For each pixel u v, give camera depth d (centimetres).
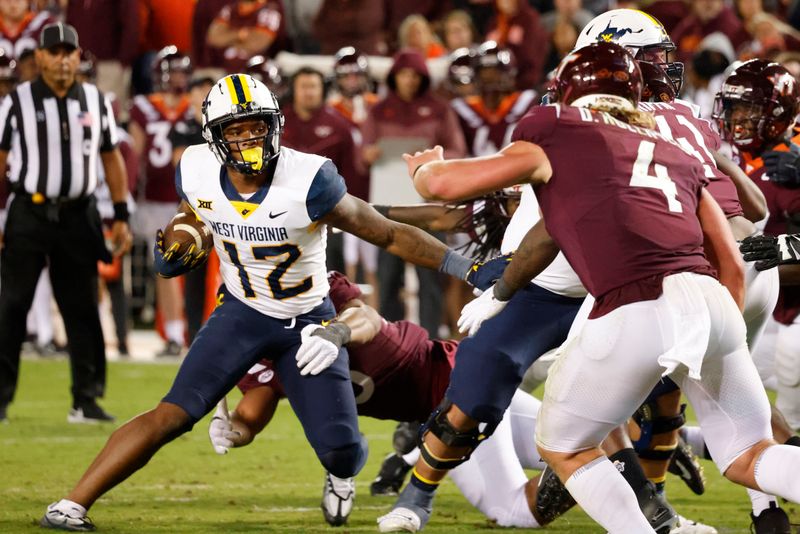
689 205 1266
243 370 1548
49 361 3488
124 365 3419
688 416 2614
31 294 2500
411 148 3159
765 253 1472
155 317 4209
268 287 1531
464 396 1517
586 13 3919
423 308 3312
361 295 1700
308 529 1608
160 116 3531
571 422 1253
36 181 2447
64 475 1973
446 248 1536
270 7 3916
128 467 1526
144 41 4138
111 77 3994
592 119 1245
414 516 1584
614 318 1220
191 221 1545
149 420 1520
